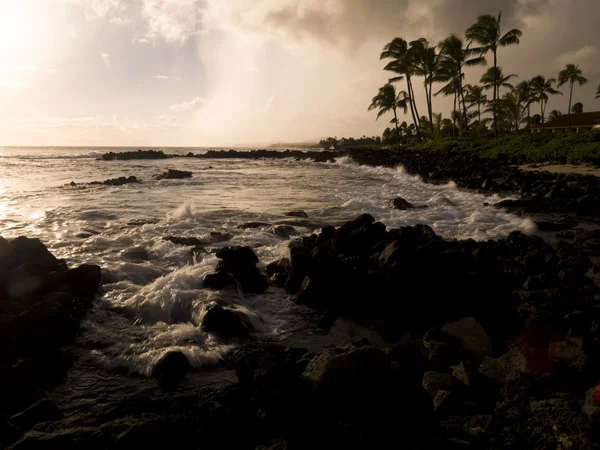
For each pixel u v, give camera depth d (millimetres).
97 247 9188
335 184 24797
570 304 5594
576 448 2861
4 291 5863
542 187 17328
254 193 20312
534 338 5031
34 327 4723
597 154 24469
